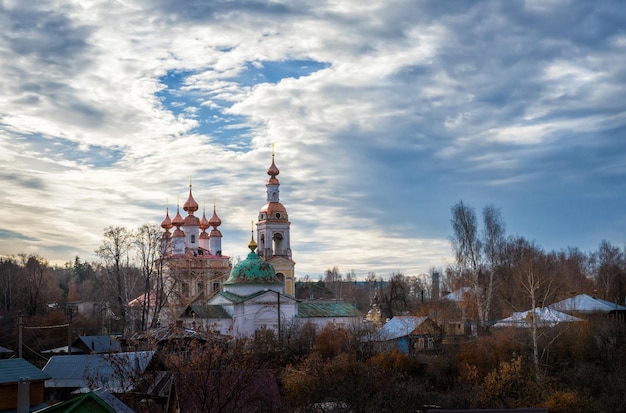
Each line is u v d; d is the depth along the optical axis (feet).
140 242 404.77
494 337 325.01
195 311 407.85
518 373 275.80
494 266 409.28
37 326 417.49
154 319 384.27
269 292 412.57
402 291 552.82
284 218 563.07
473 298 405.59
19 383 174.91
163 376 219.61
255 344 292.61
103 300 482.69
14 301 518.37
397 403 240.53
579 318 347.36
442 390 290.15
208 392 163.32
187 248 563.48
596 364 304.50
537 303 404.98
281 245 561.02
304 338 348.18
